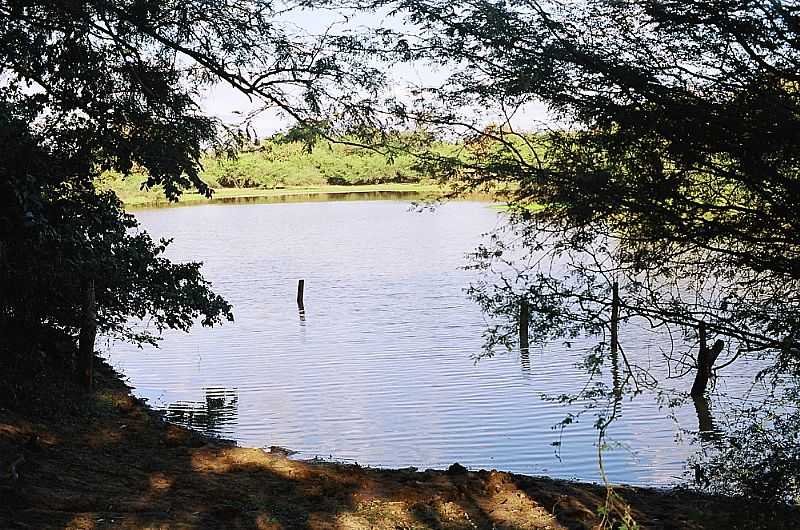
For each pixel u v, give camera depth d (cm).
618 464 1130
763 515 720
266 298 3041
